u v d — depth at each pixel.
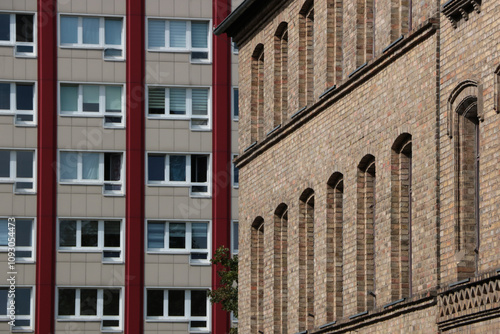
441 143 28.80
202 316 65.62
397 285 31.17
